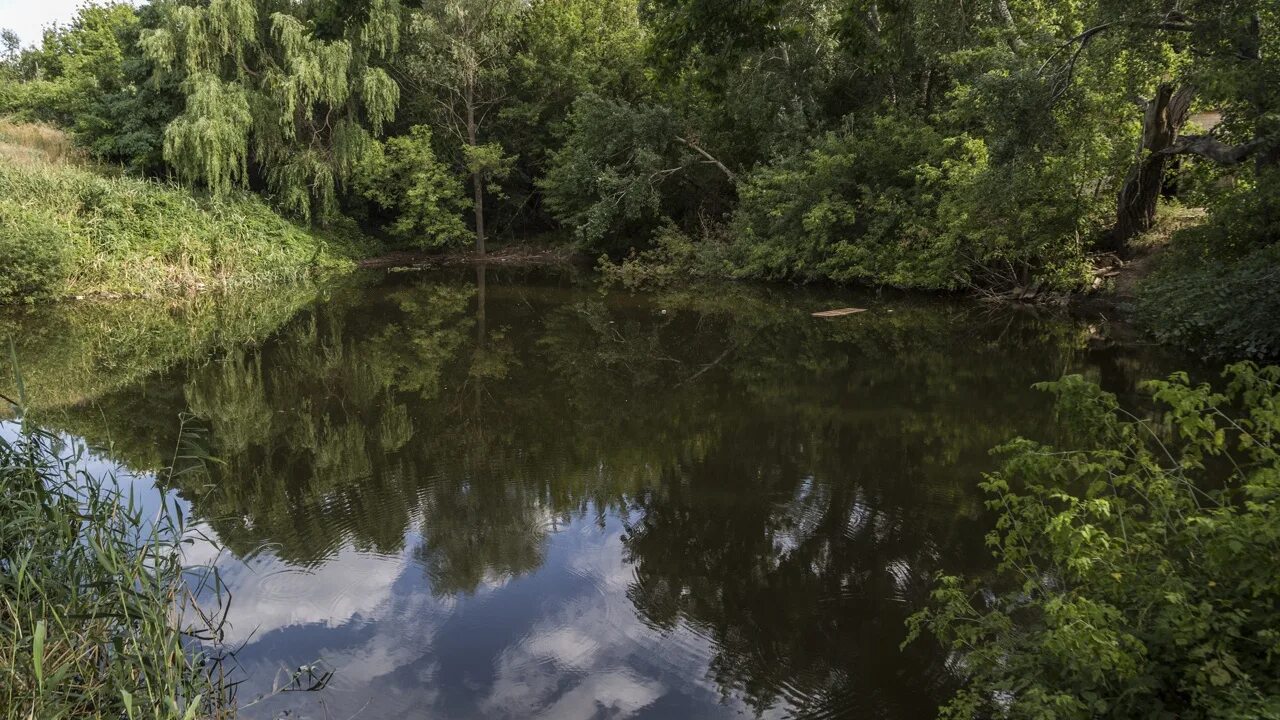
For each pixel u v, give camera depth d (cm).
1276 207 997
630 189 2184
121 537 411
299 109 2389
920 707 360
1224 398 288
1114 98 1185
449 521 582
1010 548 332
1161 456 645
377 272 2389
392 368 1138
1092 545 287
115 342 1318
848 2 1045
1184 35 960
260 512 604
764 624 436
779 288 1925
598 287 2045
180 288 1888
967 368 1047
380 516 594
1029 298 1530
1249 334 938
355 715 356
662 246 2269
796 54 1959
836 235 1823
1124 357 1066
